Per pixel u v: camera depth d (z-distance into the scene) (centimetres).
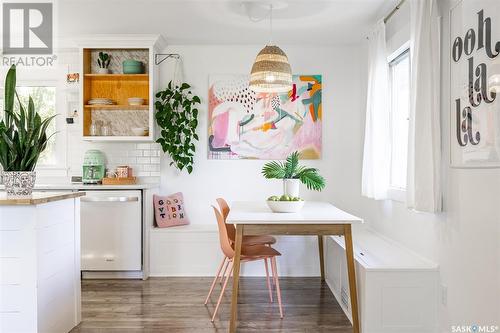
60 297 268
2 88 464
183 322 300
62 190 407
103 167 459
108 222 410
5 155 257
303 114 459
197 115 460
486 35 208
